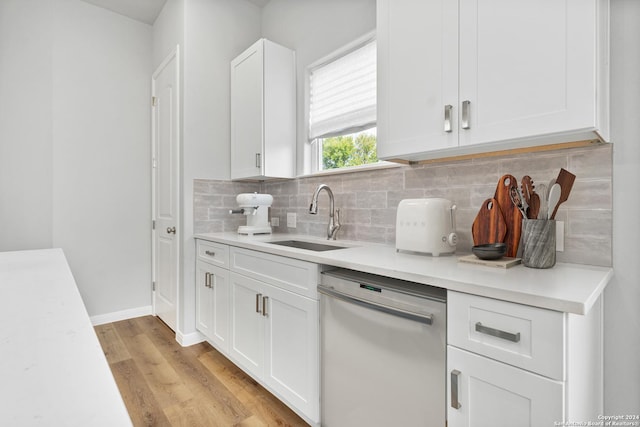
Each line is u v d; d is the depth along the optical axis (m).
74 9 2.86
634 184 1.15
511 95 1.14
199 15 2.62
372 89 2.05
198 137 2.61
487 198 1.50
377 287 1.24
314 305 1.50
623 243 1.17
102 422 0.33
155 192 3.13
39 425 0.32
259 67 2.42
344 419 1.38
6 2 2.60
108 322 3.01
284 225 2.69
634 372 1.15
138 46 3.17
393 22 1.50
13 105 2.62
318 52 2.37
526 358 0.86
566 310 0.79
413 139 1.43
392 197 1.89
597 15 1.00
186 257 2.56
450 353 1.02
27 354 0.49
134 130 3.15
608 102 1.16
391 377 1.20
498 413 0.91
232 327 2.12
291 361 1.64
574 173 1.26
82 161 2.90
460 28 1.27
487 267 1.21
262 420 1.67
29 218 2.69
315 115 2.43
